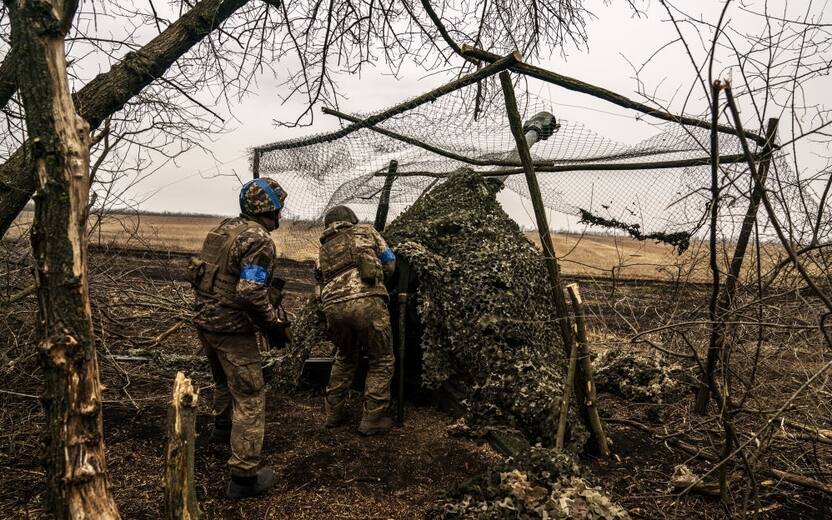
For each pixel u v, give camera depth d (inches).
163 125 150.3
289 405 179.2
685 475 129.3
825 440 130.3
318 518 118.3
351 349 160.9
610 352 191.8
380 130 172.7
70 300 70.7
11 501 113.9
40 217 69.9
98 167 136.3
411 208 200.5
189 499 78.3
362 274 152.6
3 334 161.0
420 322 176.1
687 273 147.4
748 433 138.4
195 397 79.4
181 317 220.1
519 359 154.6
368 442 153.6
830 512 125.6
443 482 133.6
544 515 104.7
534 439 144.6
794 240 105.1
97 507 70.9
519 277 166.6
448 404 172.6
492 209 190.7
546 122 177.6
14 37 70.7
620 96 137.8
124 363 192.2
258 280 120.8
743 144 83.9
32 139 69.6
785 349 130.5
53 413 70.0
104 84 125.9
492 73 143.8
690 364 181.6
